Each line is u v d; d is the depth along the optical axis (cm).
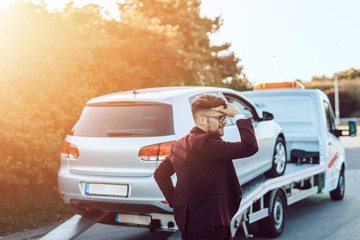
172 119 444
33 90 717
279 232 582
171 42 1265
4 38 710
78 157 465
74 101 821
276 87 858
